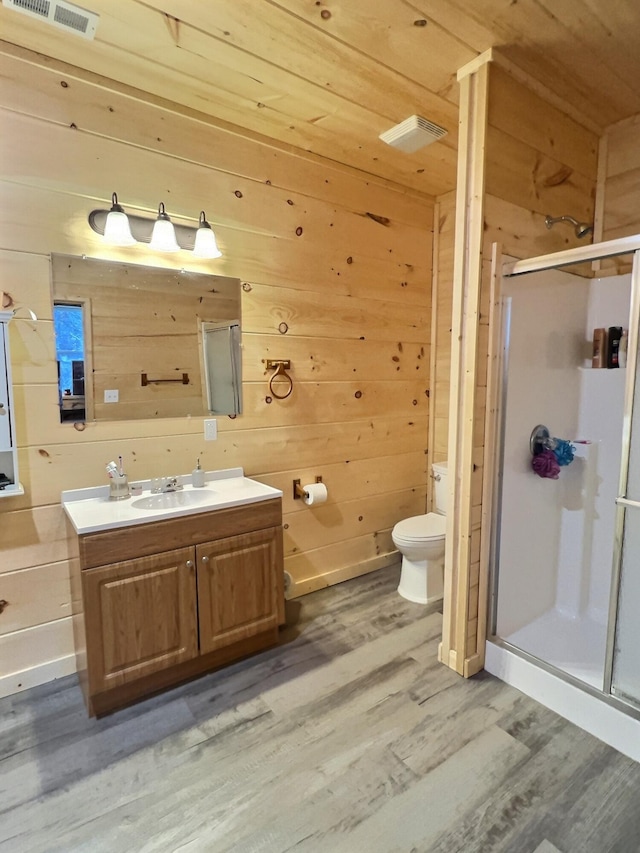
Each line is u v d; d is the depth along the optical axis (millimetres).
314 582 2930
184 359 2332
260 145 2461
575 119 2246
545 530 2428
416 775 1569
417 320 3299
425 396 3416
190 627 1994
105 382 2129
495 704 1908
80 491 2086
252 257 2494
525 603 2357
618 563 1771
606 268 2414
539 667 1919
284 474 2750
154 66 1915
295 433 2766
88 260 2041
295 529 2832
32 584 2010
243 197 2432
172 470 2348
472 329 1928
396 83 2010
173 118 2188
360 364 3021
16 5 1569
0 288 1867
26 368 1943
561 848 1328
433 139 2332
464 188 1912
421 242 3252
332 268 2816
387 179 3000
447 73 1942
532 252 2115
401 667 2154
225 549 2068
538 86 2021
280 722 1814
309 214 2684
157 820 1424
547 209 2166
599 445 2375
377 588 2975
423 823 1404
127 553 1822
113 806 1469
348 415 2998
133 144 2100
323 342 2826
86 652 1784
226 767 1610
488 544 2094
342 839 1361
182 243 2268
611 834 1366
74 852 1331
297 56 1842
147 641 1893
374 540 3232
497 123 1895
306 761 1632
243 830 1391
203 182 2303
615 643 1745
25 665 2016
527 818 1416
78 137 1975
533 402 2234
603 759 1630
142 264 2178
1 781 1557
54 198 1947
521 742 1707
